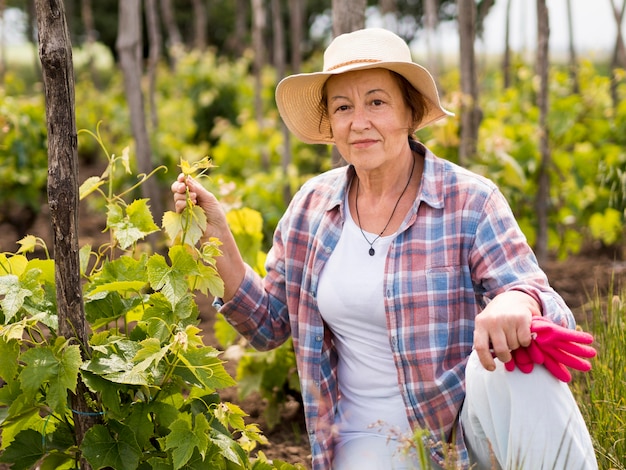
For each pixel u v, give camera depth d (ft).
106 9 66.90
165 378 6.56
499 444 6.29
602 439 7.55
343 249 7.23
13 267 6.84
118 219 6.95
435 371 6.75
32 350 6.08
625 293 9.62
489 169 15.23
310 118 7.97
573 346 5.88
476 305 6.93
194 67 31.99
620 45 19.26
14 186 20.02
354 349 7.20
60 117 6.03
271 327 7.73
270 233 16.31
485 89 25.39
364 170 7.18
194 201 6.98
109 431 6.43
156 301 6.63
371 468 6.73
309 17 68.74
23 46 75.15
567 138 16.80
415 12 67.05
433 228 6.89
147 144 17.90
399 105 7.09
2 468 7.00
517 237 6.73
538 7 15.11
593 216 17.33
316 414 7.23
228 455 6.52
